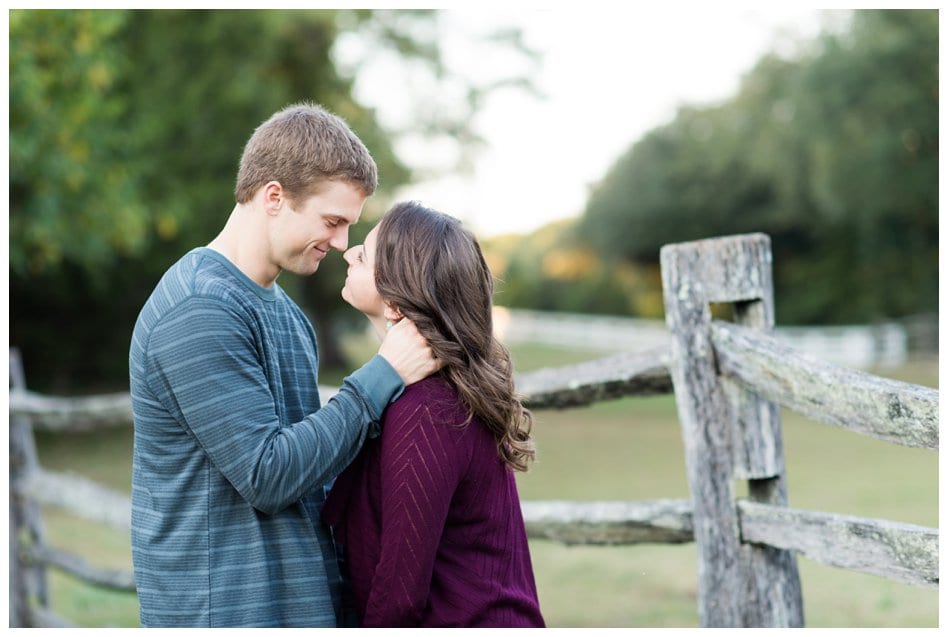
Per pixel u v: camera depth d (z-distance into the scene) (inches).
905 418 77.2
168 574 72.2
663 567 212.8
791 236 1076.5
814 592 186.9
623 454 404.8
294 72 616.7
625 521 107.9
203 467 71.2
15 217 360.5
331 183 72.2
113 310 612.1
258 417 68.8
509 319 1272.1
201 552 71.3
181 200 496.4
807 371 86.0
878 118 726.5
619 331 1002.1
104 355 632.4
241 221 74.5
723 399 96.4
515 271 1539.1
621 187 1227.2
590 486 327.3
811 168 864.9
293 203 72.2
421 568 68.7
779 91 874.8
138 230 410.6
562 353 965.2
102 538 272.1
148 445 72.6
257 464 67.5
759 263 95.2
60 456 451.5
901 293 863.1
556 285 1451.8
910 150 746.8
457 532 72.4
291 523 72.6
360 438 70.2
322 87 625.3
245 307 71.9
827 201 786.8
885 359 758.5
